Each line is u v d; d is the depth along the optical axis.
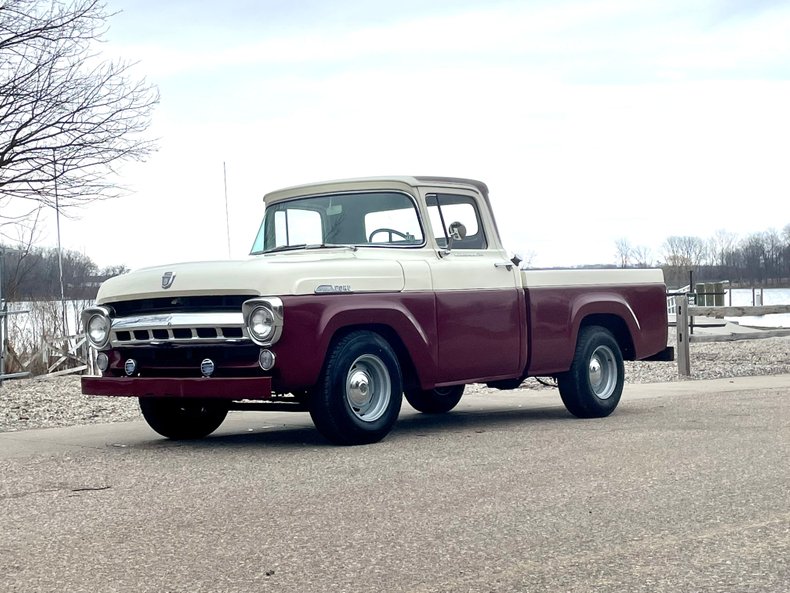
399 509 4.87
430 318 7.49
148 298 7.07
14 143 14.27
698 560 3.88
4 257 15.17
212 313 6.80
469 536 4.31
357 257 7.56
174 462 6.46
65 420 9.62
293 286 6.69
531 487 5.32
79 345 14.76
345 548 4.16
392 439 7.38
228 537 4.38
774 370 14.31
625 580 3.63
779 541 4.13
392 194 7.95
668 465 5.91
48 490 5.55
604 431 7.57
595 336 8.76
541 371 8.36
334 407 6.87
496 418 8.95
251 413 9.92
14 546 4.32
